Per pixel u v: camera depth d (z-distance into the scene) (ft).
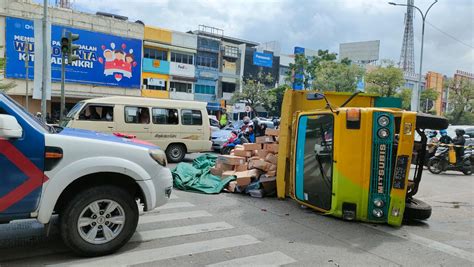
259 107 170.30
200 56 147.95
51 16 99.14
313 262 14.02
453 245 16.61
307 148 21.35
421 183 35.27
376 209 18.81
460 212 23.49
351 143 18.84
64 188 12.90
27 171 12.42
